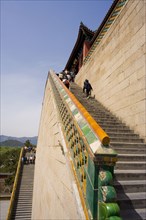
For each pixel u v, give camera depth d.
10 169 58.91
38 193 12.97
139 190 4.49
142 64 8.23
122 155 5.79
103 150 2.84
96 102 13.16
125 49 9.94
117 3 11.71
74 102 5.50
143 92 8.02
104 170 2.86
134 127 8.50
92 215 2.83
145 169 5.45
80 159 3.86
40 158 15.04
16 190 22.94
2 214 29.88
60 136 6.32
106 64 12.56
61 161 5.90
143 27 8.34
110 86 11.65
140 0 8.72
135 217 3.71
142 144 6.94
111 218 2.46
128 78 9.41
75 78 22.03
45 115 14.74
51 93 12.03
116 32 11.25
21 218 19.05
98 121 9.05
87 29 20.27
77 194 3.70
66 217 4.67
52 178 7.60
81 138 3.81
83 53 21.48
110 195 2.65
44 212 9.02
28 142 65.12
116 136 7.65
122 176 4.83
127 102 9.35
